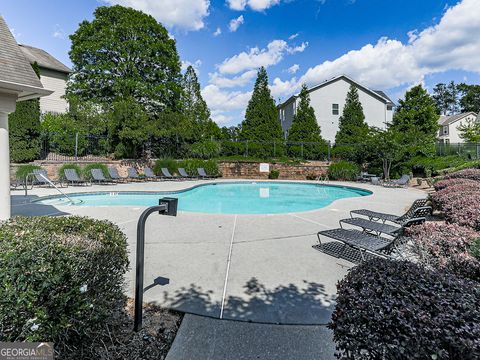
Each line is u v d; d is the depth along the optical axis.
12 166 13.38
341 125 27.27
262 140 24.77
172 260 4.33
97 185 14.45
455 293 1.68
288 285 3.51
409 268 2.03
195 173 19.27
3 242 1.95
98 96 24.53
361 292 1.77
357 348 1.64
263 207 11.59
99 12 23.77
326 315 2.84
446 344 1.40
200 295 3.24
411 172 17.83
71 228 2.65
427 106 27.81
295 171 20.58
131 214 7.62
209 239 5.42
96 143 18.52
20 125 14.13
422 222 4.09
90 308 2.01
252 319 2.76
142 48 24.19
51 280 1.78
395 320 1.53
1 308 1.66
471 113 40.34
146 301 3.10
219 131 29.86
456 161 16.58
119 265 2.59
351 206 9.09
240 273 3.87
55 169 14.99
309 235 5.72
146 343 2.40
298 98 28.34
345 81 28.83
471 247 2.61
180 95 27.48
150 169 17.72
